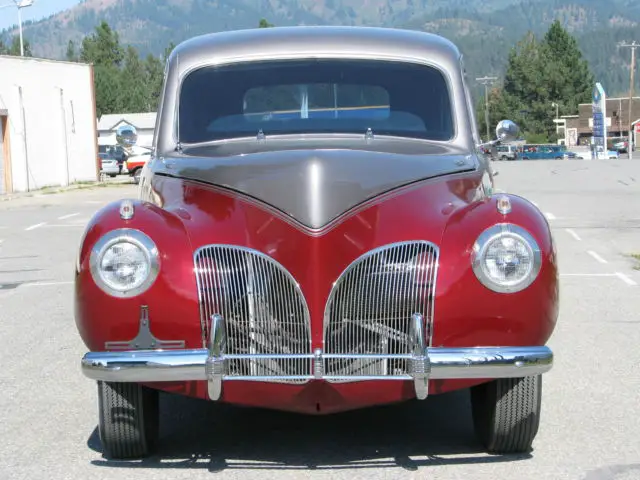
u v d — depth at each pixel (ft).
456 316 14.20
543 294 14.25
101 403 15.39
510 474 15.25
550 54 444.14
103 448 16.29
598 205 72.38
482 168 17.38
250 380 14.14
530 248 14.19
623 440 17.17
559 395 20.49
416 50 19.74
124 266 14.16
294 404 14.47
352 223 14.49
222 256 14.42
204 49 19.88
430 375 13.91
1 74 110.42
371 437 17.52
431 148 17.97
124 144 22.34
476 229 14.38
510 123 20.34
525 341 14.32
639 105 464.24
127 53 540.52
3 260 45.91
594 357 24.17
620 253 45.65
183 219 14.92
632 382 21.57
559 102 440.45
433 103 19.12
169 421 18.80
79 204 86.99
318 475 15.31
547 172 113.09
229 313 14.28
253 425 18.44
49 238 55.98
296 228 14.40
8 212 77.71
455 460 16.02
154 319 14.19
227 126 18.92
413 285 14.29
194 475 15.37
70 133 127.44
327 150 15.96
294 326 14.28
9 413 19.53
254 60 19.63
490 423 15.83
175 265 14.28
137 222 14.49
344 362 14.28
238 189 15.16
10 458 16.48
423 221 14.70
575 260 43.29
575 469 15.51
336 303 14.28
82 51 461.78
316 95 19.13
